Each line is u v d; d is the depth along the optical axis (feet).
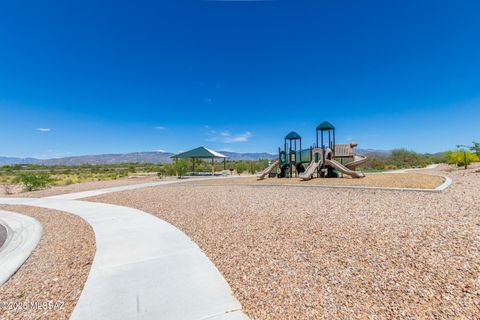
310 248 13.66
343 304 8.57
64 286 10.89
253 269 11.57
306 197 30.14
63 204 32.07
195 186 48.67
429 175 47.91
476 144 56.85
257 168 103.55
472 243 12.80
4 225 22.36
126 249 14.83
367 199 27.04
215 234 17.03
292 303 8.80
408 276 10.11
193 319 8.14
